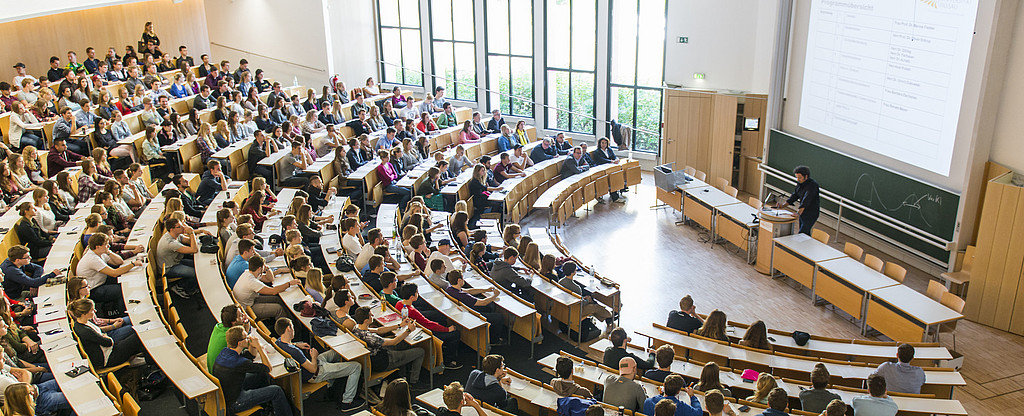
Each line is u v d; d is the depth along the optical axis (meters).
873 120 13.94
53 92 16.88
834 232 15.54
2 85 15.56
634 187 19.20
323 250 11.38
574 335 11.16
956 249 12.32
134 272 9.85
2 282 9.37
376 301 9.83
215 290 9.53
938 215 12.66
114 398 7.09
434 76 24.44
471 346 10.05
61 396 7.30
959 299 10.58
